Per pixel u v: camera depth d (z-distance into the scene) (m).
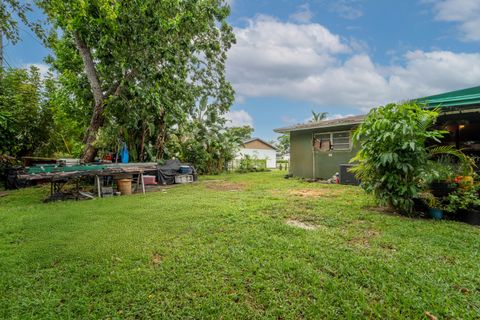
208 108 16.17
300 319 1.80
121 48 8.26
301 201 5.70
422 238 3.26
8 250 3.01
